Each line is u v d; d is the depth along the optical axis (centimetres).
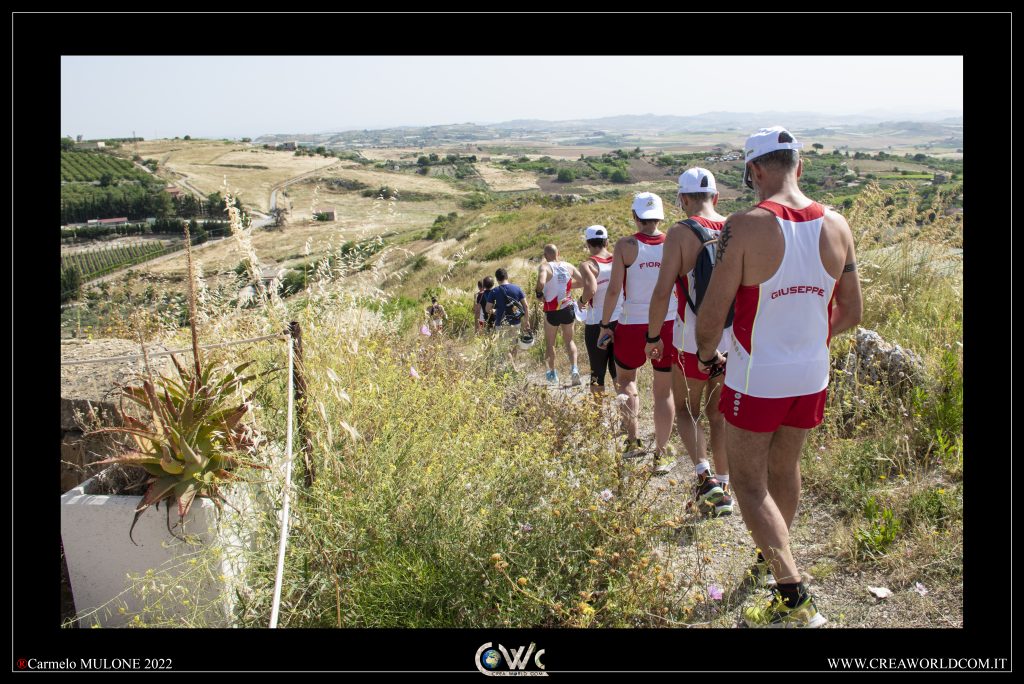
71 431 372
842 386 484
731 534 374
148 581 293
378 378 414
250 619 292
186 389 322
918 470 389
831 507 390
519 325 823
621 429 441
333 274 511
